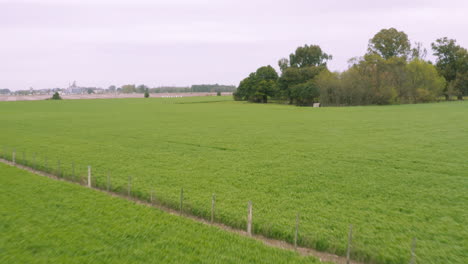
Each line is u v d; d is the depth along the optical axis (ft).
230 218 49.52
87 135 140.26
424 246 40.40
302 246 42.24
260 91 484.33
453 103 354.74
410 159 88.94
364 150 102.42
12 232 41.47
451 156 91.45
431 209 53.16
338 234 43.62
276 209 53.16
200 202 56.08
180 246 38.81
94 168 81.00
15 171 73.67
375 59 387.34
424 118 196.85
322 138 127.95
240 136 135.85
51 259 34.94
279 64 519.60
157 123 190.60
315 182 68.90
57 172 77.46
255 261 35.70
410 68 384.68
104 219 46.32
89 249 37.37
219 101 538.47
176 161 89.45
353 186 65.98
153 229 43.39
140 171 78.18
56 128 165.68
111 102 506.89
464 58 416.26
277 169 80.12
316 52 485.56
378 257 38.32
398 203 56.03
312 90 400.47
